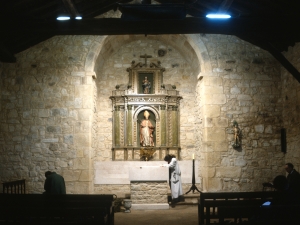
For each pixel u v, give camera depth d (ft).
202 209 24.38
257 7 32.96
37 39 37.73
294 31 27.58
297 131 36.17
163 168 35.47
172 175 36.94
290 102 37.58
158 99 44.60
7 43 35.22
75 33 27.84
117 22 27.14
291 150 37.32
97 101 44.65
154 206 34.53
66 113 38.22
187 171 42.70
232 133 38.47
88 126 38.01
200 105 40.88
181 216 30.86
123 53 45.83
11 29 26.78
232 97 38.93
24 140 37.93
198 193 39.96
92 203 21.89
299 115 35.81
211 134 38.29
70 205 21.99
